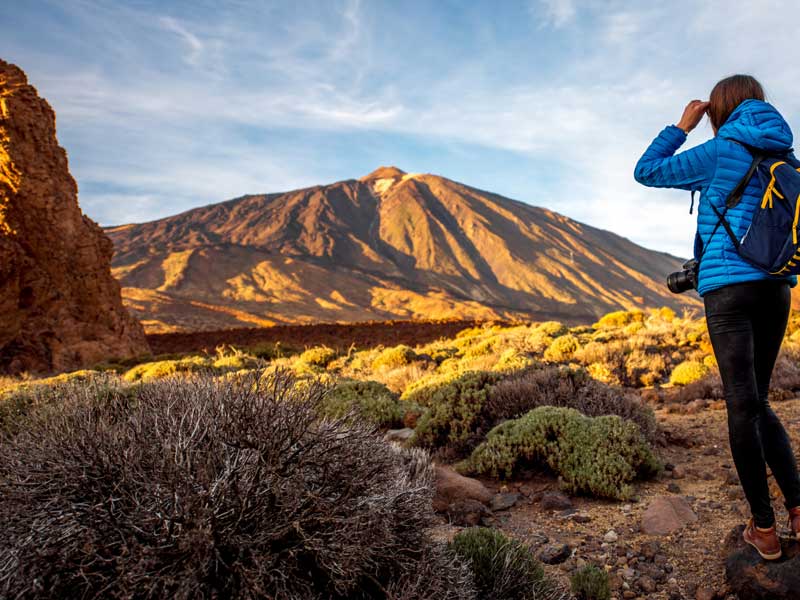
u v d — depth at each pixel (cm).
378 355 1934
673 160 286
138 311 15962
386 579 248
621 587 336
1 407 398
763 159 263
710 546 370
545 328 2341
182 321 14100
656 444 661
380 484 252
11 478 215
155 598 193
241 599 193
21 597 193
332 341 3816
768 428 290
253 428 233
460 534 360
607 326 2506
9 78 3062
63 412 255
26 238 2911
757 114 273
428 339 3722
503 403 709
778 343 283
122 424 245
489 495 512
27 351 2672
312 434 242
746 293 264
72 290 3061
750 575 291
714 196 272
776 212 250
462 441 677
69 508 206
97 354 2902
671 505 436
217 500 204
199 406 243
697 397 957
